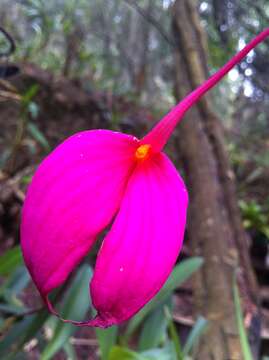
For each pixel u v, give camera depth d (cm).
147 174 9
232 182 34
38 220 8
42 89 60
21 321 23
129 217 9
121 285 8
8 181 45
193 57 36
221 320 28
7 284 26
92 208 8
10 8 76
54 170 9
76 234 8
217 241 31
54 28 74
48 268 8
